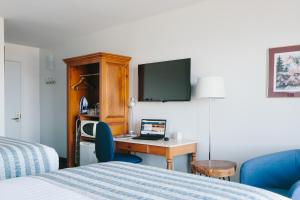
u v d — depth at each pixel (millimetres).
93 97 4805
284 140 2832
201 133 3502
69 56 5480
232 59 3215
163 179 1541
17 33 4938
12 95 5805
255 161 2426
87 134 4207
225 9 3268
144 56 4129
